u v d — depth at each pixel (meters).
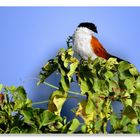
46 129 4.31
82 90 4.50
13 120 4.42
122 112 4.42
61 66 4.73
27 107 4.36
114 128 4.23
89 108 4.36
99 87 4.51
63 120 4.46
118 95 4.51
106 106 4.43
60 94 4.69
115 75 4.66
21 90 4.57
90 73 4.57
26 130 4.26
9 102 4.58
